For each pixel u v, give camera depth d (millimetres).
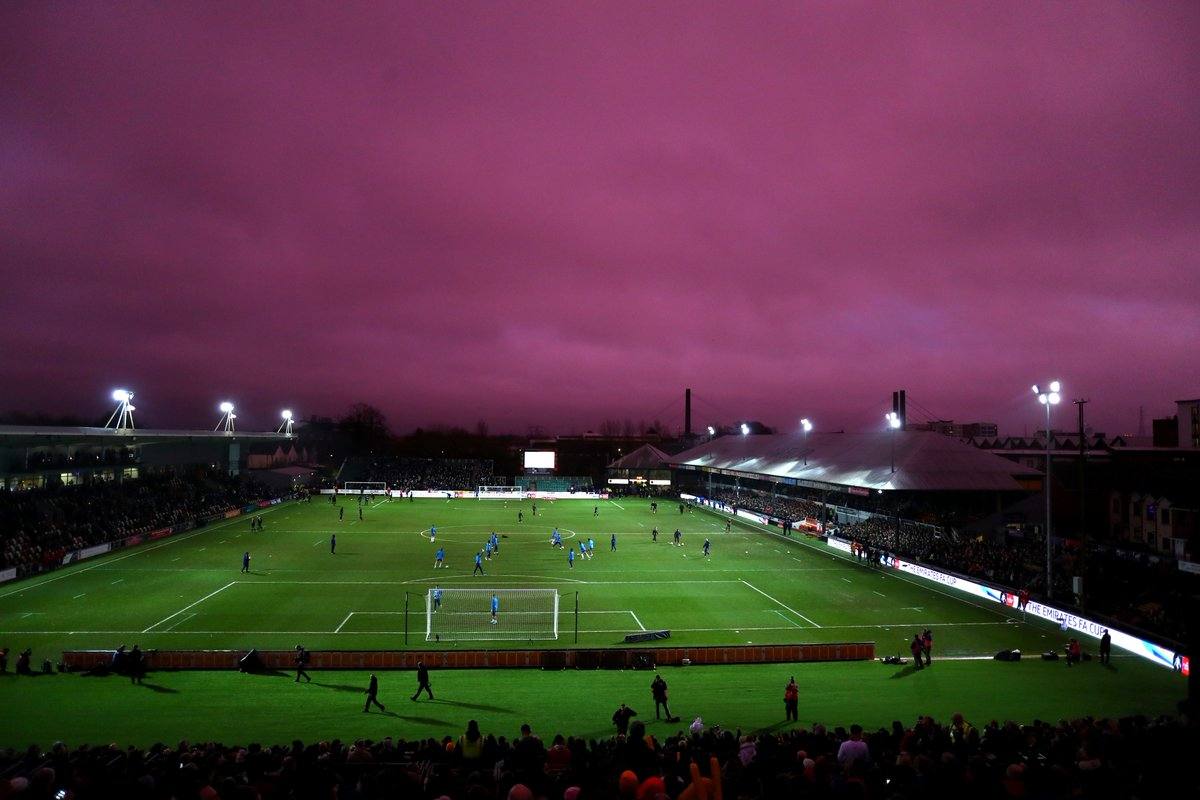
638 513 106750
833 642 40125
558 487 147000
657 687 27219
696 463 135750
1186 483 65375
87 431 77250
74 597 48594
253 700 29547
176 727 25734
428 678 32031
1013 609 48188
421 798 12203
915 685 32438
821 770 12977
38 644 38312
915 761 13391
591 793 11219
